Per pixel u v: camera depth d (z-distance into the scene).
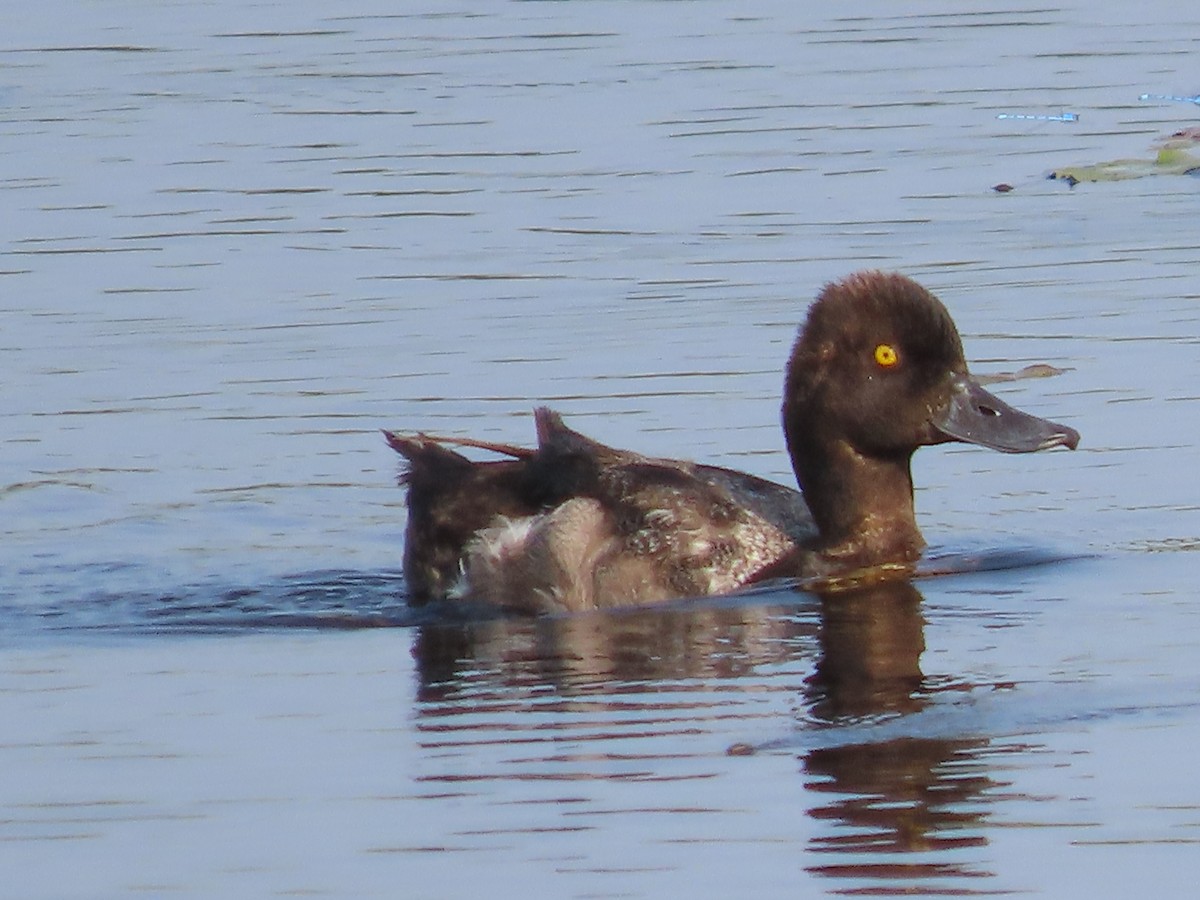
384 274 18.72
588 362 16.31
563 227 19.95
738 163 22.06
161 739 9.62
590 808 8.58
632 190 21.16
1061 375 15.65
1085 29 27.88
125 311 17.94
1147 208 20.12
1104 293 17.58
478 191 21.25
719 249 19.16
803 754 9.10
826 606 11.77
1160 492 13.52
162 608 12.12
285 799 8.80
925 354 12.65
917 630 11.09
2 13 30.56
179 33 29.11
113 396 16.03
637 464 12.73
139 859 8.23
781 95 24.80
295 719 9.86
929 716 9.58
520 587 12.23
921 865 7.93
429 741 9.46
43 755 9.44
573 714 9.80
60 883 8.04
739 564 12.38
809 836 8.22
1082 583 11.87
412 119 24.09
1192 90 24.56
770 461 14.38
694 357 16.34
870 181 21.34
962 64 26.12
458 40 28.14
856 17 28.94
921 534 12.89
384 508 14.07
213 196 21.34
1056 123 23.42
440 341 16.92
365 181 21.73
